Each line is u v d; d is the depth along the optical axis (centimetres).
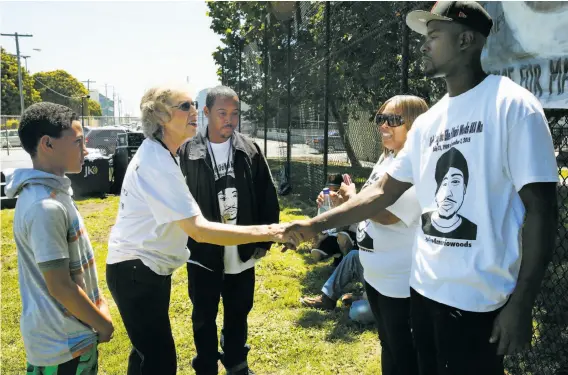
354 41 612
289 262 529
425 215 161
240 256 274
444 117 158
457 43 154
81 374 178
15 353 342
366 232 219
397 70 555
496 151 141
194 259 270
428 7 378
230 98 277
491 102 145
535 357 285
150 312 215
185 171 278
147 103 213
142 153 211
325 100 703
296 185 978
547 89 232
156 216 205
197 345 279
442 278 151
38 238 162
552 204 135
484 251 142
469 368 149
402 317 210
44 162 172
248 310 289
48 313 171
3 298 450
